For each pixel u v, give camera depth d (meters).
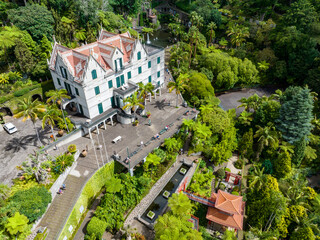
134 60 60.06
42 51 65.75
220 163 57.88
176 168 55.38
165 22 141.12
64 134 52.84
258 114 65.06
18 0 84.62
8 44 59.34
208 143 59.00
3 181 41.97
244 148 61.53
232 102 81.62
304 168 61.66
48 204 40.12
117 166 50.12
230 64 83.19
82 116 56.25
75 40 81.25
